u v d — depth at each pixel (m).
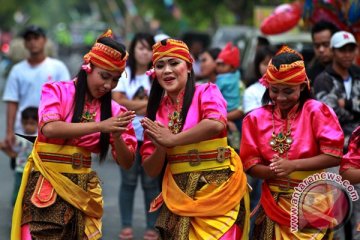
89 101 9.25
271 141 9.21
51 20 145.38
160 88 9.37
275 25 17.80
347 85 11.88
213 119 8.98
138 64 13.33
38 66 14.88
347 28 14.84
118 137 9.02
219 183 9.13
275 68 8.98
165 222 9.28
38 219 9.05
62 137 8.90
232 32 32.78
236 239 9.13
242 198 9.34
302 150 9.07
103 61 8.98
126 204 13.58
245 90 13.32
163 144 8.94
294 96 9.05
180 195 9.12
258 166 9.23
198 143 9.15
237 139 13.78
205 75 14.86
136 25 80.88
